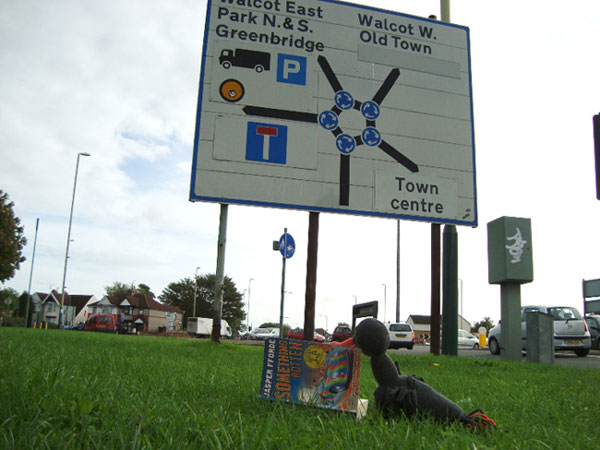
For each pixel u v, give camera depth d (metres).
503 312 12.88
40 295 90.25
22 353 4.54
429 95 11.79
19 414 2.13
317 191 10.76
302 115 10.97
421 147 11.52
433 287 11.75
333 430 2.46
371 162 11.15
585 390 5.22
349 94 11.28
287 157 10.74
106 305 85.62
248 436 2.16
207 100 10.66
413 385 2.79
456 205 11.55
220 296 11.70
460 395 4.23
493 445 2.36
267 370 3.02
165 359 6.24
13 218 49.12
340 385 2.90
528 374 7.25
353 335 3.00
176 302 91.19
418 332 83.25
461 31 12.34
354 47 11.52
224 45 10.93
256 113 10.79
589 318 20.75
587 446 2.49
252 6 11.20
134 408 2.48
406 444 2.18
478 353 22.52
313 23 11.41
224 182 10.44
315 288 10.61
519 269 12.51
